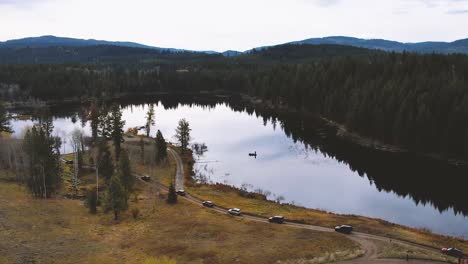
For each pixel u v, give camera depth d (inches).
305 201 3257.9
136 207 2758.4
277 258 1947.6
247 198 3196.4
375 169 4200.3
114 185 2596.0
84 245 2087.8
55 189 3157.0
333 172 4126.5
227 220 2578.7
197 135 5979.3
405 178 3880.4
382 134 5036.9
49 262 1811.0
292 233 2327.8
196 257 1961.1
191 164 4256.9
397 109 4960.6
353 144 5280.5
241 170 4183.1
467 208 3095.5
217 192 3314.5
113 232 2343.8
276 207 2935.5
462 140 4254.4
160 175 3759.8
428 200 3280.0
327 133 5964.6
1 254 1823.3
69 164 4097.0
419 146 4618.6
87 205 2795.3
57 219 2486.5
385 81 5915.4
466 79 5310.0
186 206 2881.4
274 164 4426.7
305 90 7534.5
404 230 2453.2
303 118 7155.5
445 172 4013.3
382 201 3262.8
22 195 2935.5
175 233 2317.9
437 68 5900.6
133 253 2003.0
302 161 4554.6
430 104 4685.0
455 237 2477.9
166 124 6899.6
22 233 2143.2
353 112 5570.9
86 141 4926.2
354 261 1883.6
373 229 2394.2
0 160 3823.8
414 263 1866.4
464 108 4323.3
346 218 2672.2
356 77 6604.3
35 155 2972.4
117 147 4303.6
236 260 1921.8
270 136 5920.3
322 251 2041.1
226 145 5339.6
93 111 5502.0
